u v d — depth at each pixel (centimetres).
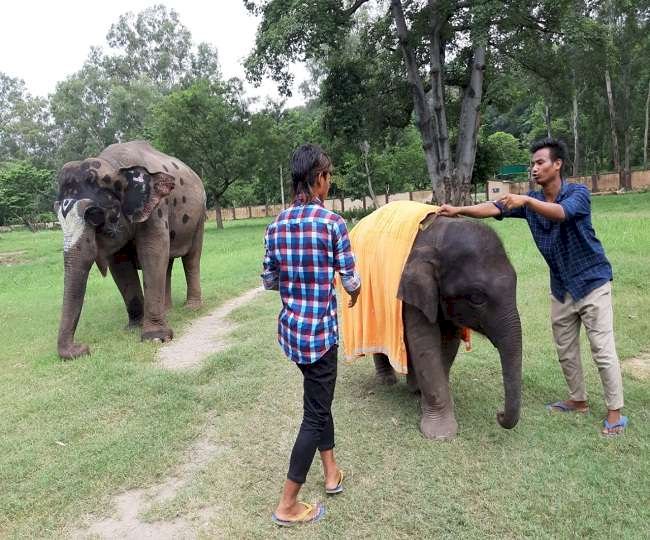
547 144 341
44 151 6675
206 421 404
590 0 2236
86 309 848
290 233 267
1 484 327
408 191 4056
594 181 3494
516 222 1612
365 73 2408
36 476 334
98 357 564
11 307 931
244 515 285
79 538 279
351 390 445
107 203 577
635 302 626
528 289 720
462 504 282
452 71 2380
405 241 358
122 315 781
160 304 643
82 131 5659
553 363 470
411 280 332
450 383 440
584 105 3841
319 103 2547
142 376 495
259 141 3109
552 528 261
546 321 587
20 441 381
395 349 359
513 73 2509
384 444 349
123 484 325
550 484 293
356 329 402
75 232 561
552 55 2192
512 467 313
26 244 2912
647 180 3262
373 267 384
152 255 632
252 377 481
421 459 327
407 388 445
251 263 1264
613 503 276
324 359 269
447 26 2055
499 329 318
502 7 1680
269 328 641
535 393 412
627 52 3212
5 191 4600
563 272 348
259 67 2014
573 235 338
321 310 267
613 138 3503
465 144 2105
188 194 745
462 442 345
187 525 283
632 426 351
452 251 332
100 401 445
